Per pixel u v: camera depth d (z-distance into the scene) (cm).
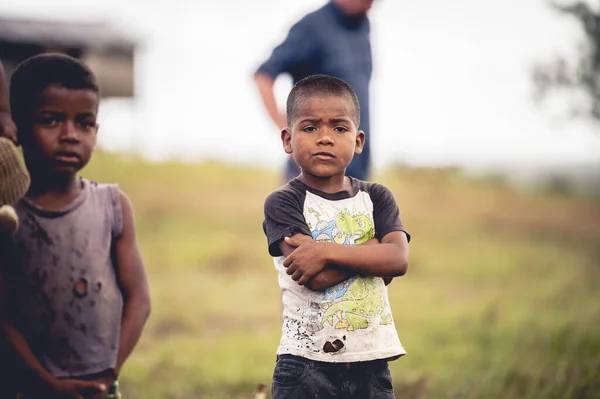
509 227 2545
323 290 424
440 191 3075
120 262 458
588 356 788
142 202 2356
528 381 716
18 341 425
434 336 1025
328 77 441
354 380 424
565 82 1223
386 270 423
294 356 425
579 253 2064
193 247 1867
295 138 434
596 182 3369
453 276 1675
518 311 1220
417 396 716
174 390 770
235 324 1152
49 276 433
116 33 2264
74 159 430
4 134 427
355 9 683
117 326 450
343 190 445
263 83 687
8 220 388
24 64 434
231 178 2745
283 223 433
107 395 464
